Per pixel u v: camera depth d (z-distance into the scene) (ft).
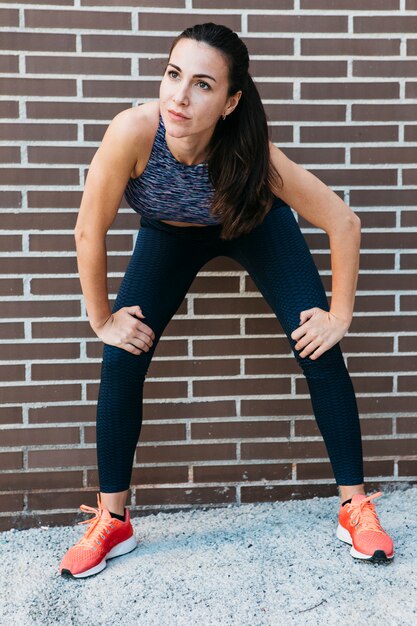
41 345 7.63
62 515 7.76
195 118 5.53
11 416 7.65
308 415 7.97
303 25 7.59
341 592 5.98
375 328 7.98
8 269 7.53
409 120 7.79
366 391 8.03
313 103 7.69
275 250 6.56
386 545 6.35
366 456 8.08
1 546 7.17
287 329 6.57
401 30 7.70
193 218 6.42
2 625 5.66
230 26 7.53
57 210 7.52
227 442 7.91
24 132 7.41
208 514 7.73
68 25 7.36
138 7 7.41
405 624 5.56
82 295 7.64
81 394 7.72
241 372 7.87
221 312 7.80
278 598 5.94
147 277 6.68
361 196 7.83
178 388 7.82
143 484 7.85
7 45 7.31
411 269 7.95
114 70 7.45
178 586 6.14
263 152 5.92
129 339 6.44
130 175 6.07
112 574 6.36
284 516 7.58
